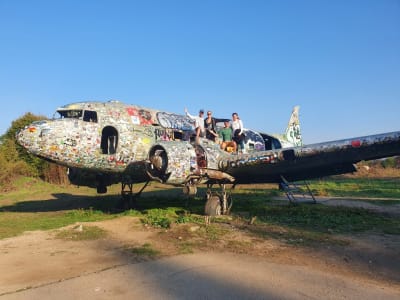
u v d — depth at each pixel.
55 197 16.44
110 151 9.25
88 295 3.56
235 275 4.15
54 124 8.21
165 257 5.00
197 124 10.28
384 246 5.62
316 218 8.48
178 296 3.51
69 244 6.02
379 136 7.07
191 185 8.49
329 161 8.27
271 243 5.84
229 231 6.81
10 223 8.45
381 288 3.72
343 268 4.46
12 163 22.66
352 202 12.38
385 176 33.12
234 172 9.16
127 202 10.78
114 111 9.29
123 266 4.56
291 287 3.74
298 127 19.38
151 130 9.74
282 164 8.48
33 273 4.36
